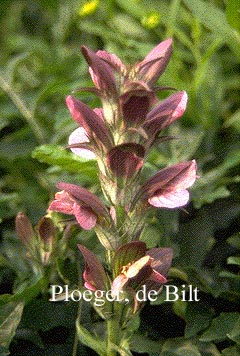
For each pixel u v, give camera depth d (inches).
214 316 46.2
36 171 56.9
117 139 40.3
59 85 55.5
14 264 49.2
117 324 42.0
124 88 39.7
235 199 49.9
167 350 44.7
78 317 44.5
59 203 40.8
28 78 63.3
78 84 55.7
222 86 56.8
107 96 40.1
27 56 58.6
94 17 64.9
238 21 51.1
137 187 40.9
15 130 59.1
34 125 56.6
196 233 48.5
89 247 48.4
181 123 56.3
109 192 40.9
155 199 40.5
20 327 46.4
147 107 39.6
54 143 54.8
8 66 58.1
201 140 53.7
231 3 50.1
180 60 58.4
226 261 48.5
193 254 48.0
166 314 47.0
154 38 61.1
